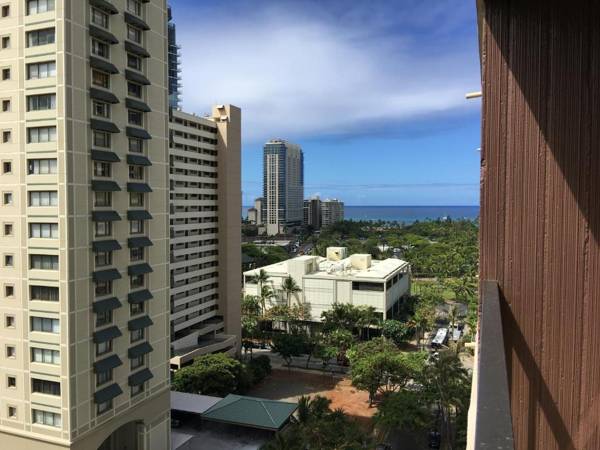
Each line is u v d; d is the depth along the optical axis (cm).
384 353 3794
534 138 270
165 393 2952
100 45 2466
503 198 276
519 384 273
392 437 3241
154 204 2833
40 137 2280
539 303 269
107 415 2484
